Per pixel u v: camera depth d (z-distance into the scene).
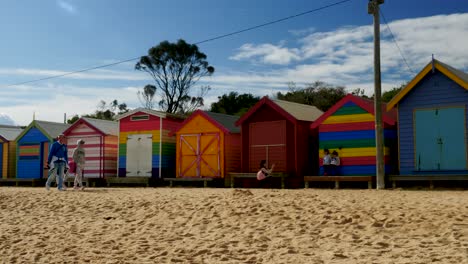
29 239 10.70
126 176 25.75
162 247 9.39
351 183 19.83
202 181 23.64
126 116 26.12
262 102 22.03
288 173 20.80
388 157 19.48
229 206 12.04
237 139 24.44
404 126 18.80
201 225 10.80
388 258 7.55
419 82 18.61
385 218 9.91
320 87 47.72
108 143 26.95
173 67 54.16
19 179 28.09
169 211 12.33
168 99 54.34
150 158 25.20
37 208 14.52
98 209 13.59
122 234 10.69
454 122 17.81
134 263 8.40
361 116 19.84
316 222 10.16
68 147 27.61
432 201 11.60
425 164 18.25
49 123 29.66
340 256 7.86
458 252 7.56
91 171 26.81
